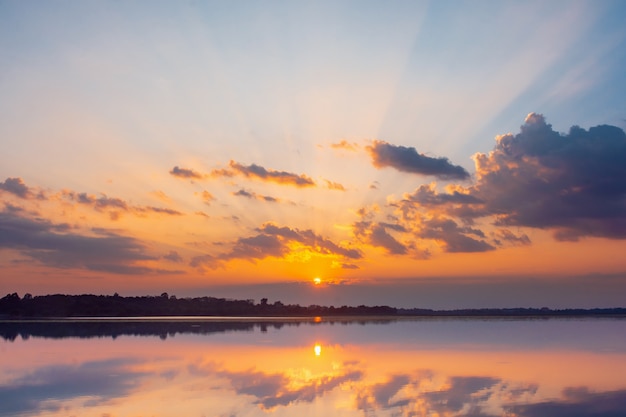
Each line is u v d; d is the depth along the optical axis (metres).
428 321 146.12
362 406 29.42
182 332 86.12
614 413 28.16
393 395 32.16
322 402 30.38
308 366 43.91
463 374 39.75
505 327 105.75
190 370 41.91
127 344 63.44
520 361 47.12
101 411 28.88
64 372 41.22
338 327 104.44
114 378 38.44
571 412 28.30
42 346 61.22
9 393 33.34
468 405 29.69
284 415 27.73
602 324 121.88
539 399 31.20
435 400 30.84
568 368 42.78
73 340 69.44
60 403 30.61
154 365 44.72
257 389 34.09
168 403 30.41
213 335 78.62
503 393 32.78
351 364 45.06
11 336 76.56
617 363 45.78
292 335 78.88
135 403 30.48
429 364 45.12
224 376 39.06
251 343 64.56
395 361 47.06
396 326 110.69
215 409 29.06
